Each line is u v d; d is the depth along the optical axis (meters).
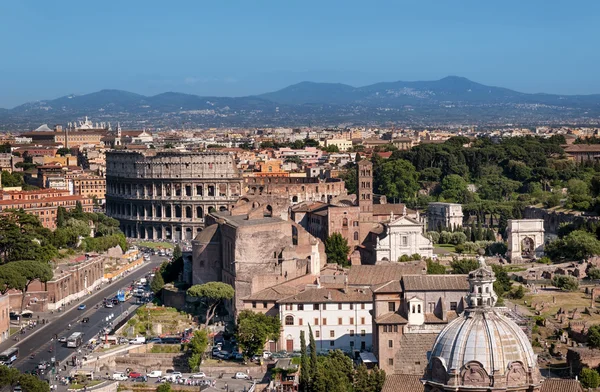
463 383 157.62
